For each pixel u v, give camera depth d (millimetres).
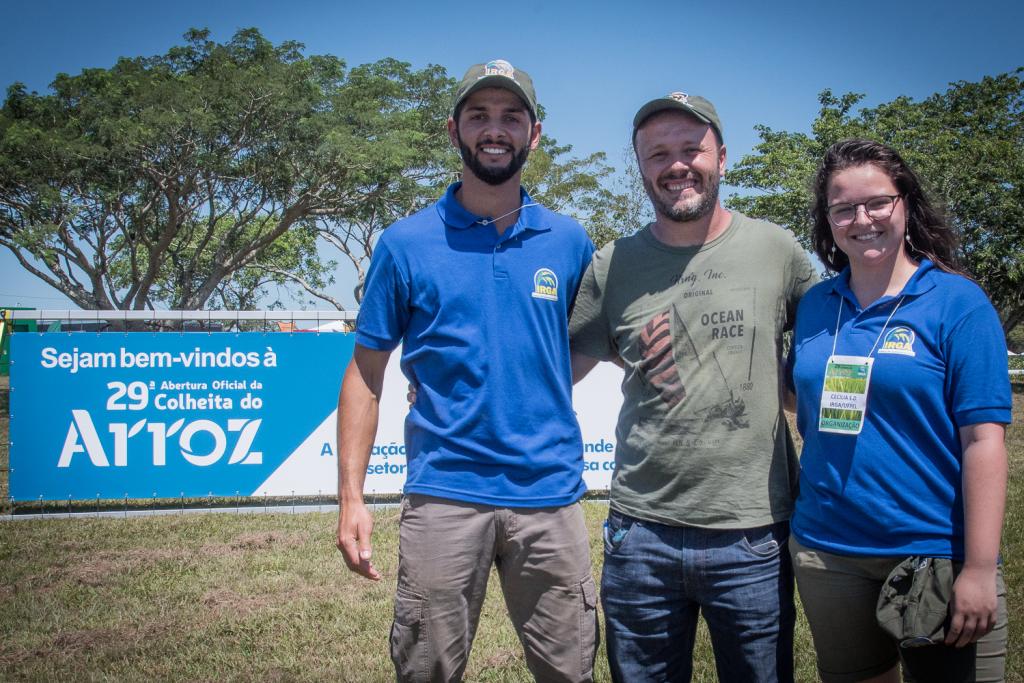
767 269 2512
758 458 2465
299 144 23797
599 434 7855
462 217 2588
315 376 7480
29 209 22891
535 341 2584
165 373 7359
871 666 2357
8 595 5098
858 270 2334
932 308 2188
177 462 7379
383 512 7414
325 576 5457
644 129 2545
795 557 2383
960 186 24406
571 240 2709
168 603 4922
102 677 3885
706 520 2463
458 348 2541
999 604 2102
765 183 27438
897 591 2152
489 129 2551
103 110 22422
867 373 2219
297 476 7477
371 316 2648
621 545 2605
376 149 23531
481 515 2547
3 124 22141
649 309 2572
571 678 2633
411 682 2588
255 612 4742
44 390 7270
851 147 2326
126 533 6762
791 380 2623
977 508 2061
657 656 2604
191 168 23344
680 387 2496
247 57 25141
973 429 2090
